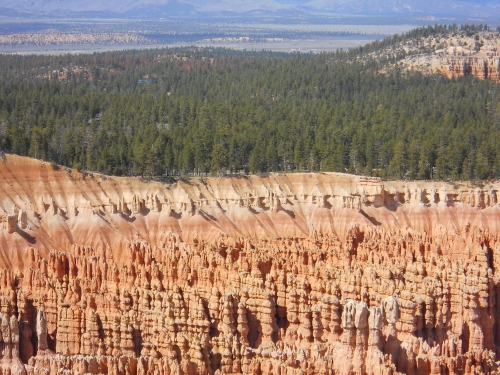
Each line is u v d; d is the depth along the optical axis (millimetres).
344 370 181000
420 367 187750
